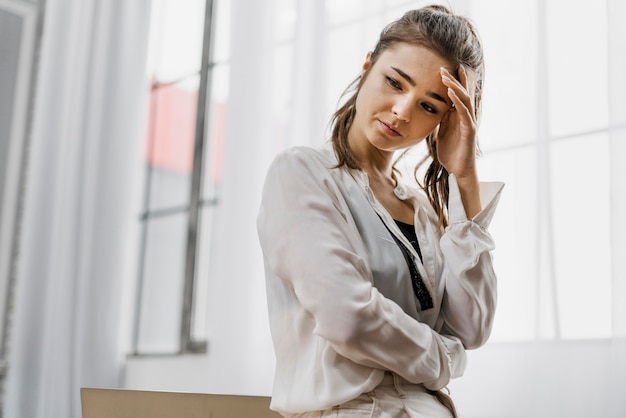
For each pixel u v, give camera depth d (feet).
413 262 3.29
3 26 11.37
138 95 10.89
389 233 3.28
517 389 5.90
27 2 11.61
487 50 6.61
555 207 6.00
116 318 10.28
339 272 2.90
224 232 8.68
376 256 3.18
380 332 2.83
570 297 5.81
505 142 6.37
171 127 12.11
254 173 8.66
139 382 10.03
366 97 3.36
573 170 5.98
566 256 5.89
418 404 2.98
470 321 3.30
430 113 3.30
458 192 3.34
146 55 11.04
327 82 7.88
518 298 6.05
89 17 11.10
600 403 5.51
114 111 10.75
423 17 3.36
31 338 10.42
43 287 10.57
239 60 9.14
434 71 3.26
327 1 8.07
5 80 11.28
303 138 8.05
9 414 10.19
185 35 11.42
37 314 10.49
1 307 10.78
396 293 3.17
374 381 2.91
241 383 8.12
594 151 5.92
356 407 2.92
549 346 5.81
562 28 6.26
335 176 3.31
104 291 10.27
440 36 3.30
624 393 5.24
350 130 3.52
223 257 8.59
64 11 11.35
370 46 7.58
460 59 3.33
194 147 10.48
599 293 5.70
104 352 10.12
